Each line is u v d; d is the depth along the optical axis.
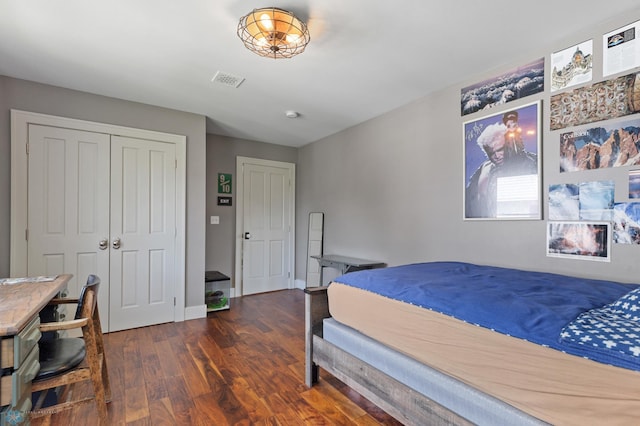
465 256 2.72
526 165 2.31
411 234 3.22
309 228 4.88
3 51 2.27
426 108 3.07
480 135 2.61
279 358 2.57
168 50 2.26
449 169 2.85
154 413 1.83
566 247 2.11
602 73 1.96
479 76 2.62
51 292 1.74
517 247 2.37
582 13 1.86
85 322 1.50
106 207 3.09
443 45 2.20
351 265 3.50
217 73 2.62
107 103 3.10
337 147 4.35
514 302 1.33
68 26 1.97
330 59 2.39
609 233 1.93
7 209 2.68
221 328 3.27
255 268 4.89
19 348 1.21
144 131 3.29
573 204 2.08
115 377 2.24
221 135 4.58
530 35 2.09
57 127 2.87
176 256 3.46
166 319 3.41
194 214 3.59
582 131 2.05
